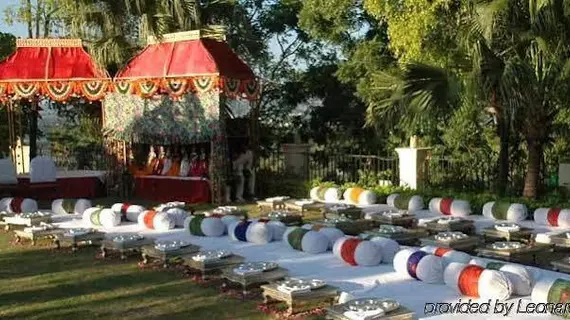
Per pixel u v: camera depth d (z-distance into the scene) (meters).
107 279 8.61
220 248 10.16
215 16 21.11
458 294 7.24
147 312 7.13
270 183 17.12
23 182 16.77
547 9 11.02
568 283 6.34
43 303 7.57
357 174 18.19
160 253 9.09
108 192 17.80
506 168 13.98
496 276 6.83
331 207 13.11
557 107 12.84
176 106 16.27
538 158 13.33
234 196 16.25
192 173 16.28
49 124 23.31
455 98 11.50
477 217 12.35
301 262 9.06
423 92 11.62
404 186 15.49
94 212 12.51
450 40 13.34
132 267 9.26
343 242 9.02
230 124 17.56
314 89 21.38
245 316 6.86
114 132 17.44
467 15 12.48
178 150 17.14
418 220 11.62
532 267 8.05
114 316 7.02
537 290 6.43
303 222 12.59
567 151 15.66
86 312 7.18
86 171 19.03
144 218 12.04
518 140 14.93
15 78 17.06
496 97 12.13
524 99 11.68
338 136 21.20
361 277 8.16
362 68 17.88
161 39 16.66
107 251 10.18
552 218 11.16
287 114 22.58
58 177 17.30
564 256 9.20
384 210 13.23
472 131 16.50
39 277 8.82
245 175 16.45
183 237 11.16
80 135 22.98
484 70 11.68
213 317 6.88
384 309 6.05
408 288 7.57
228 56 16.33
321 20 18.56
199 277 8.46
